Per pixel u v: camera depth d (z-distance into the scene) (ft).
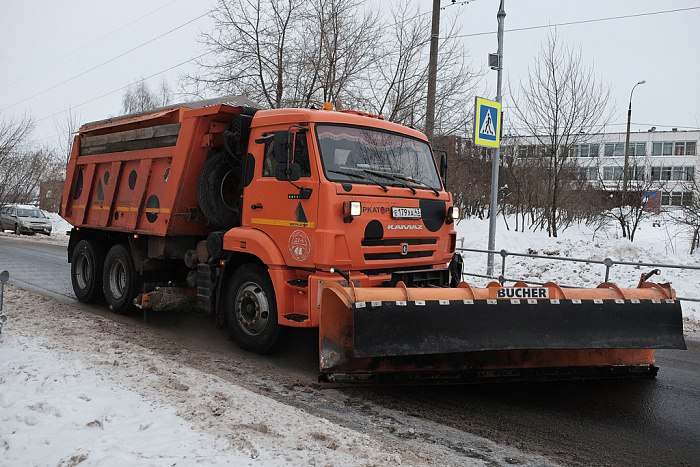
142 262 29.30
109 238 33.86
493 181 44.14
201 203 25.43
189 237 28.07
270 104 60.34
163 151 27.07
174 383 18.17
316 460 12.86
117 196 31.01
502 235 62.69
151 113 29.04
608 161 135.44
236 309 24.06
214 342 26.00
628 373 21.57
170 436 13.89
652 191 74.84
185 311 30.99
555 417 17.58
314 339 25.27
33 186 137.59
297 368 22.08
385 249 21.59
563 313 19.06
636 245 53.36
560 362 20.61
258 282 23.07
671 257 50.39
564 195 70.13
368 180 21.75
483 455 14.58
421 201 23.21
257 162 23.26
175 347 24.72
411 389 19.95
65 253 66.08
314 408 17.75
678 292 39.86
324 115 21.65
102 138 32.40
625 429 16.75
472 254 56.54
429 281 23.94
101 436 13.91
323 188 20.34
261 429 14.64
